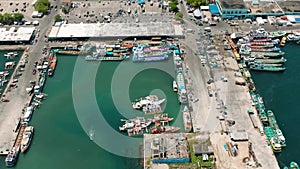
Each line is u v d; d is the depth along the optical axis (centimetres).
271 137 17975
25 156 17638
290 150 17712
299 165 16962
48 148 18000
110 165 17100
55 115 19725
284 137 18375
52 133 18750
